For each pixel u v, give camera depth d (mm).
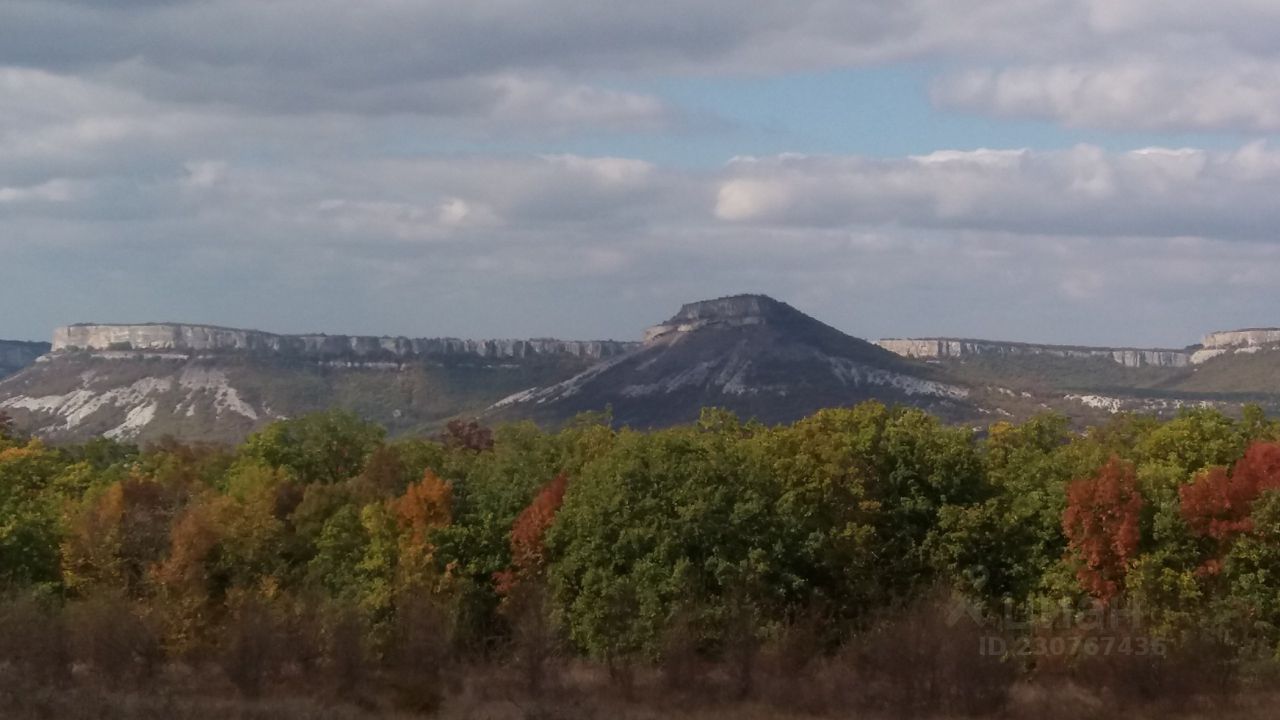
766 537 69188
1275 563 61938
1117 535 64250
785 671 53719
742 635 54031
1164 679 49938
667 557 67750
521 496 83938
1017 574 69062
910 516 72938
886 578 70688
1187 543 64438
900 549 72062
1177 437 76625
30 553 78750
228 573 78500
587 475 76062
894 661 50844
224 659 53750
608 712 49500
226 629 59156
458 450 122750
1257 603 59406
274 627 54125
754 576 65438
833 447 74125
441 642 56219
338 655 53062
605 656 58500
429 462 99000
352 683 52688
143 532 81500
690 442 75875
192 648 61688
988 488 74938
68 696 50500
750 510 69062
